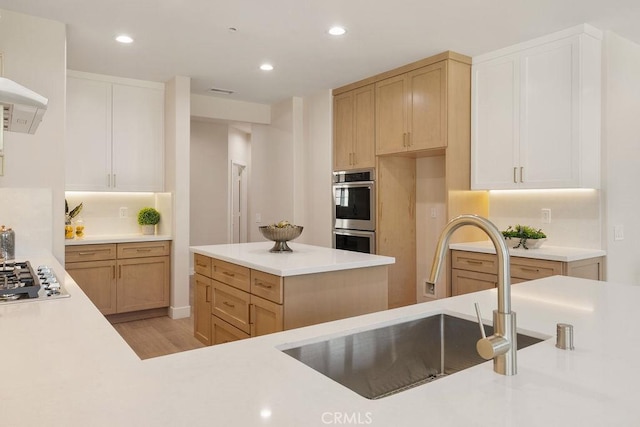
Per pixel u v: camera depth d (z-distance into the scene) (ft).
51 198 10.27
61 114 10.50
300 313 8.09
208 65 13.91
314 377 3.12
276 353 3.63
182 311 15.30
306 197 17.99
